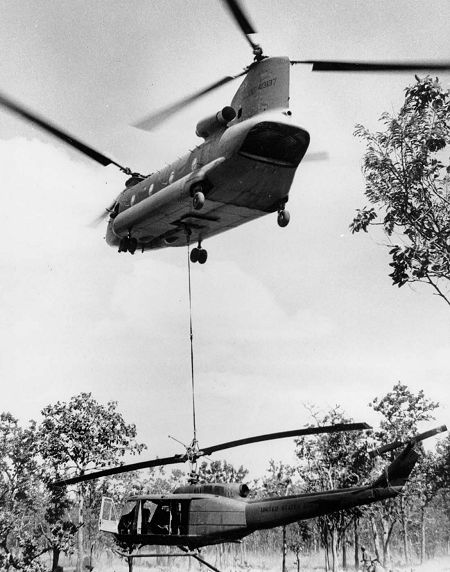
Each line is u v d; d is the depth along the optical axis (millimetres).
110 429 47031
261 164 16250
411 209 12703
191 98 14914
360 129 13180
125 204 21953
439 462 37188
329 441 36219
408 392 38031
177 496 13805
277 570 54156
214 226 19906
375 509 38250
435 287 12414
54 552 44969
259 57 17094
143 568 58344
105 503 15336
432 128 12539
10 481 45406
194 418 13297
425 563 54938
